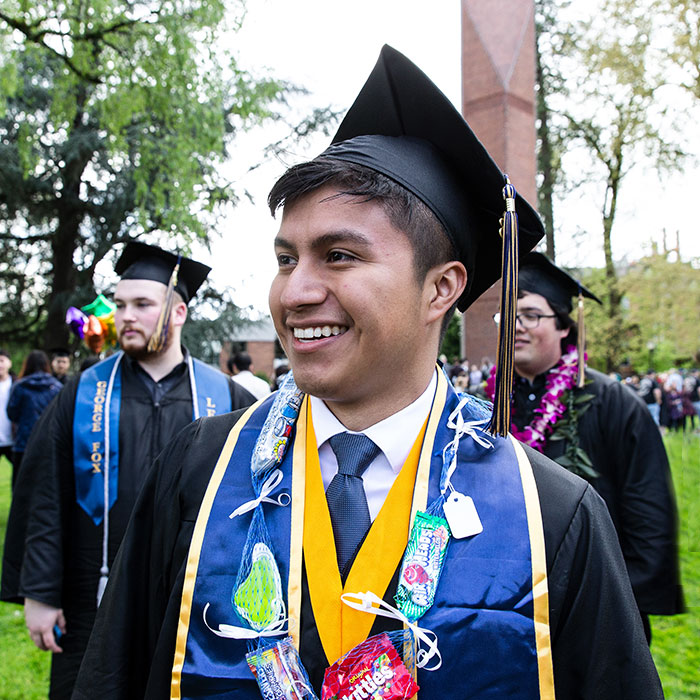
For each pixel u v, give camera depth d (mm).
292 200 1067
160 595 1246
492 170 1149
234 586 1094
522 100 10984
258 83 8797
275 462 1187
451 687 991
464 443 1170
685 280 19797
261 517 1139
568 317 2920
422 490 1112
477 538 1060
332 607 1065
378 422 1156
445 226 1125
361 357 1040
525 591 1028
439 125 1129
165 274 2783
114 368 2725
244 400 2928
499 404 1164
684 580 5191
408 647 1000
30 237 16547
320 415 1195
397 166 1090
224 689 1046
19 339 17891
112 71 7816
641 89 15789
